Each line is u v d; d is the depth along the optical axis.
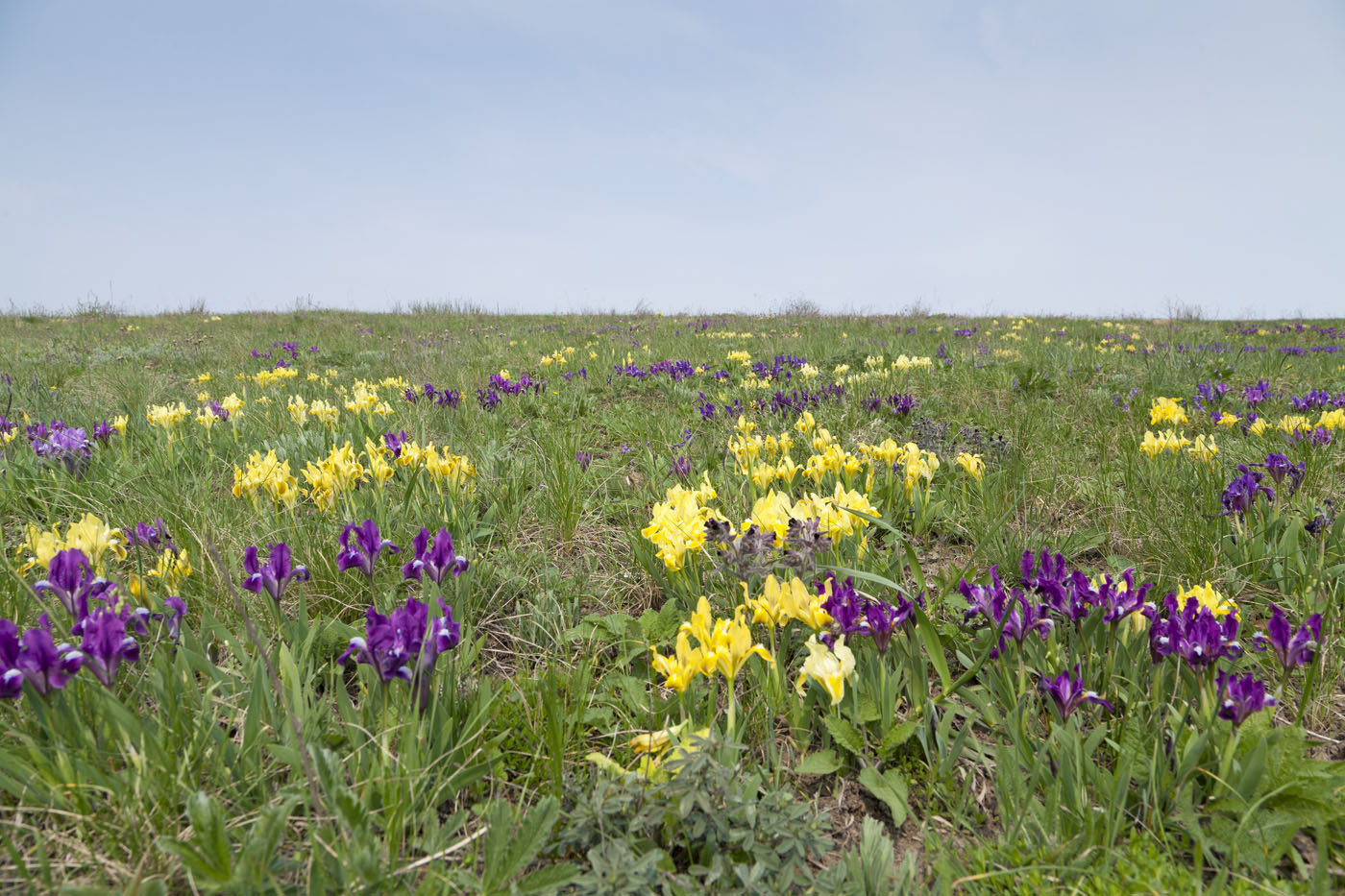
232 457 5.25
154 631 2.62
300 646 2.61
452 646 2.18
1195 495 4.32
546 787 2.17
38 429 4.95
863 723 2.39
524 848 1.80
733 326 18.56
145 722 2.21
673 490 3.10
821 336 15.05
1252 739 2.14
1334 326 19.28
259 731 2.19
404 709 2.23
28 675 1.97
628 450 5.74
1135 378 9.32
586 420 6.96
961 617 3.06
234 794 2.00
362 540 2.75
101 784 1.96
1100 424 6.24
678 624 2.89
